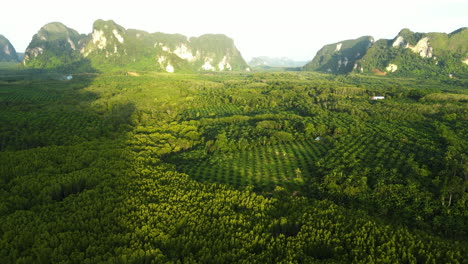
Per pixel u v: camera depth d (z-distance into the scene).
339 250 65.50
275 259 62.66
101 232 70.12
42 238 66.12
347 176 107.94
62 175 97.88
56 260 60.59
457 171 101.06
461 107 192.75
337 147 141.00
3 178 97.12
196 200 85.56
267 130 169.88
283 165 129.25
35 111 189.88
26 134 144.88
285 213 81.50
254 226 73.38
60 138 146.00
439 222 79.88
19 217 73.19
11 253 60.50
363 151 133.50
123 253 63.09
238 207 84.56
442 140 139.38
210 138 165.12
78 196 86.19
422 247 64.00
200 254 63.75
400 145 136.12
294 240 69.12
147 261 62.78
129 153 123.81
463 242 69.38
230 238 69.06
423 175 103.69
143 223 72.56
